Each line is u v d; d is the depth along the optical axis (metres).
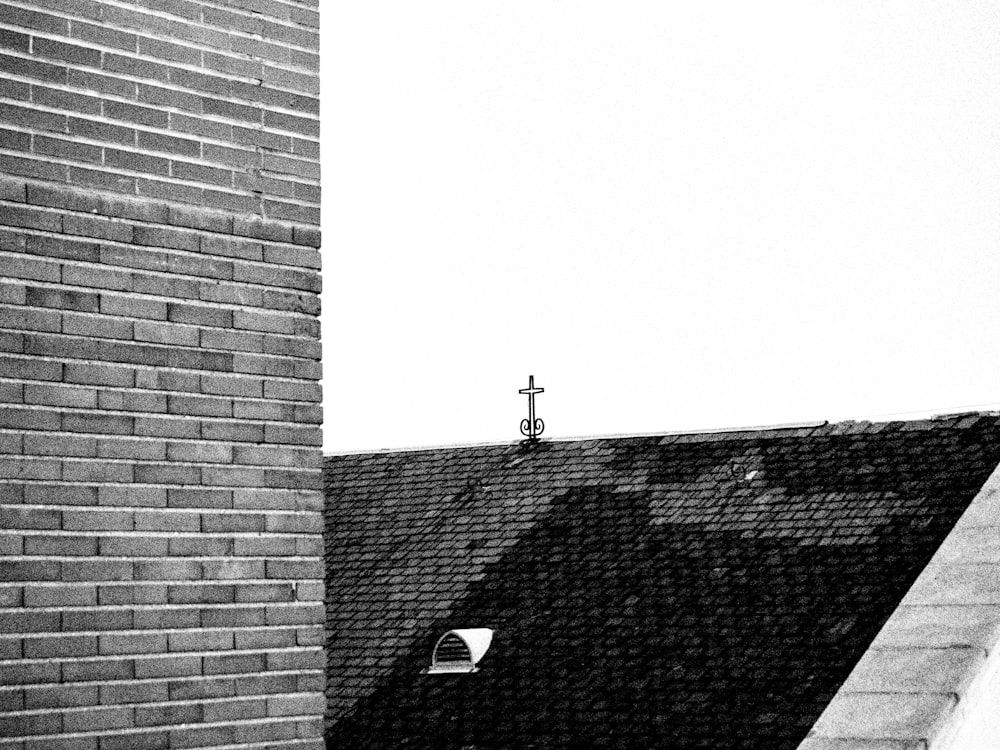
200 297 7.65
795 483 18.66
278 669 7.68
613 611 17.44
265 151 7.99
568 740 15.48
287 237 8.02
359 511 21.59
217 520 7.57
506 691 16.73
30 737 6.84
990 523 16.38
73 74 7.35
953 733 13.48
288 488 7.84
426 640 18.25
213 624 7.49
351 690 17.80
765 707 14.80
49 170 7.22
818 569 16.78
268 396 7.83
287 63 8.14
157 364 7.46
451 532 20.33
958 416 18.94
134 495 7.31
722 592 17.02
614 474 20.38
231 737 7.47
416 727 16.73
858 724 13.81
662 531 18.64
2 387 6.97
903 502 17.45
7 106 7.12
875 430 19.23
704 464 19.86
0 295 7.01
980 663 14.12
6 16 7.17
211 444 7.60
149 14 7.64
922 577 15.84
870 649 14.95
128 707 7.16
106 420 7.27
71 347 7.20
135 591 7.25
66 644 7.01
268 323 7.88
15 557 6.91
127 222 7.44
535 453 21.67
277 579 7.74
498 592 18.66
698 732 14.81
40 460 7.05
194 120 7.75
